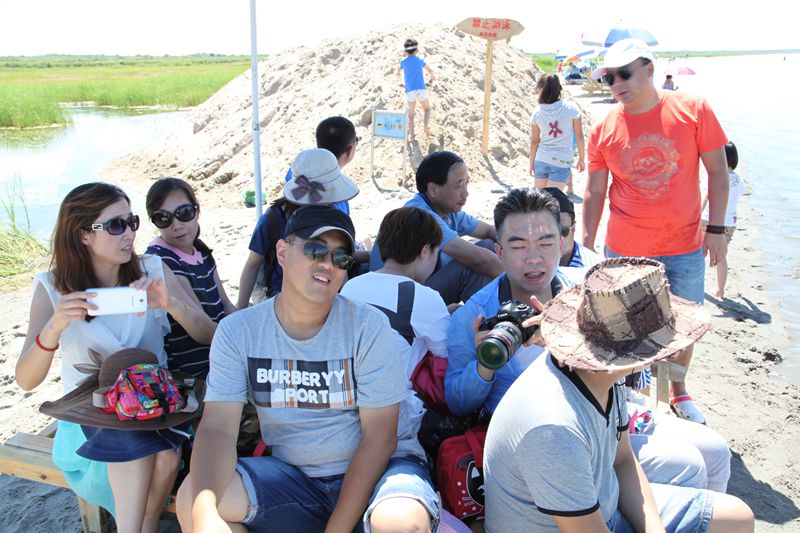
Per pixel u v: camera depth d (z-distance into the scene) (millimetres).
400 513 2258
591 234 4797
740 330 6246
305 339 2572
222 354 2588
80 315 2865
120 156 17203
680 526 2527
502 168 12289
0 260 8328
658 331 2164
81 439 2955
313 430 2602
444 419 3045
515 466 2246
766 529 3609
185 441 3035
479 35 11945
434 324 3215
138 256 3229
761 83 46250
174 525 3402
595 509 2111
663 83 24672
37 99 27891
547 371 2262
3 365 5508
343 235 2428
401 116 10906
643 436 2969
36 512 3695
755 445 4398
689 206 4344
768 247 8789
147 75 58094
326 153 4344
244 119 14758
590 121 17172
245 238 9016
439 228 3570
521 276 2963
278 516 2492
